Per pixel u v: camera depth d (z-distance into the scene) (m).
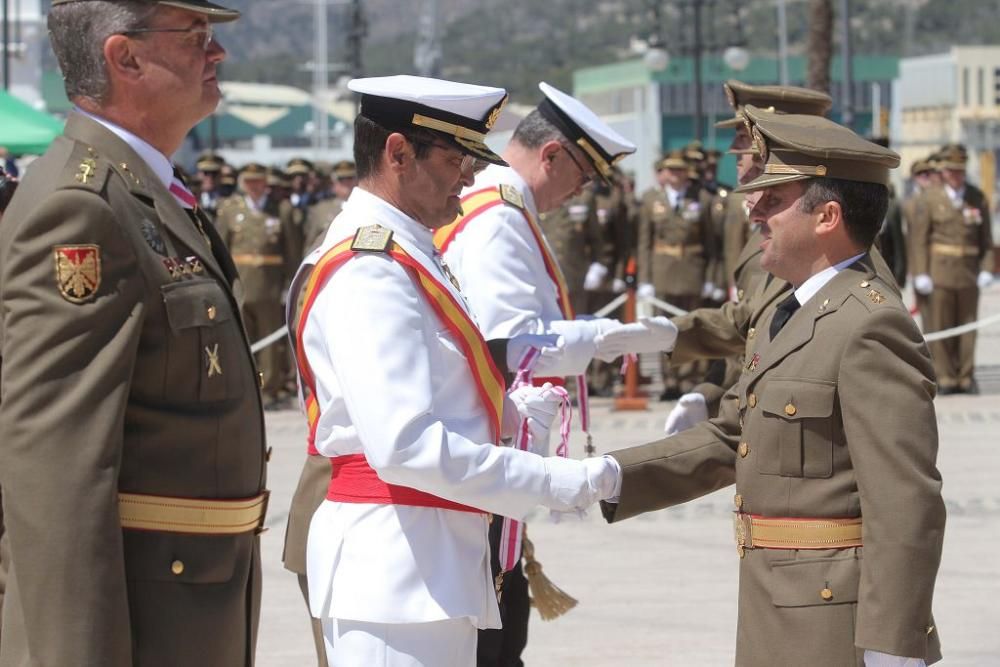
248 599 3.59
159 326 3.26
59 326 3.07
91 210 3.13
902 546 3.53
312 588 3.66
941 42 150.88
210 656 3.38
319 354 3.56
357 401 3.38
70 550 3.03
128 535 3.28
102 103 3.38
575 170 5.28
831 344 3.70
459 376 3.59
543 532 8.73
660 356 14.59
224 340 3.38
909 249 14.84
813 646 3.70
